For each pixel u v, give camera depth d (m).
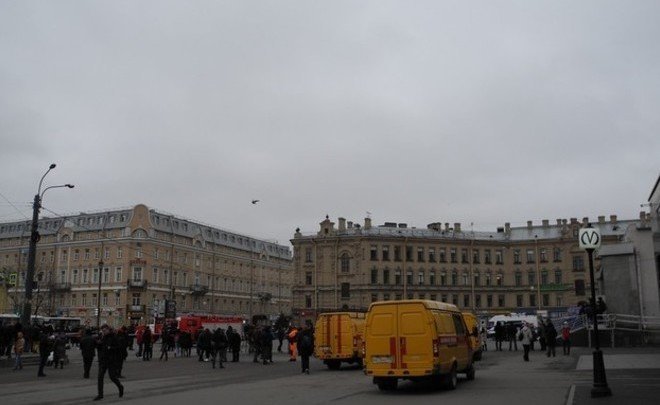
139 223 91.81
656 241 45.28
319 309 92.38
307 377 25.02
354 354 29.31
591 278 16.67
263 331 35.16
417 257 95.44
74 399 17.61
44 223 99.19
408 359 18.27
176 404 15.95
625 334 41.31
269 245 125.50
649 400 14.51
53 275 94.38
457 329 20.80
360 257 92.19
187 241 100.31
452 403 15.27
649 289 44.59
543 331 41.75
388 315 18.77
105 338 17.81
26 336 35.22
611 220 97.88
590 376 21.66
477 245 98.69
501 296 98.19
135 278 90.00
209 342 36.66
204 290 100.69
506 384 20.05
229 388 20.28
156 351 49.81
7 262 99.88
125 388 20.80
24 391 19.97
